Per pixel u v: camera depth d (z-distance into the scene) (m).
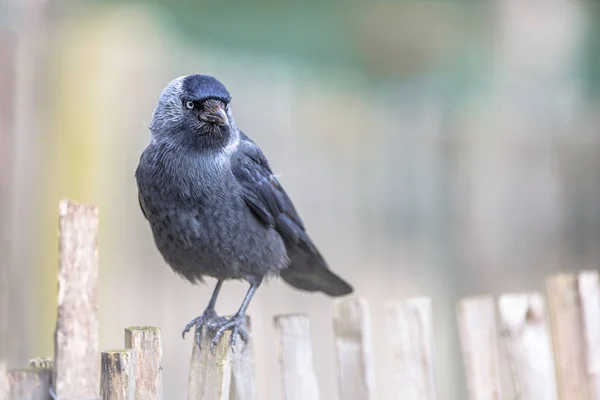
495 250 14.59
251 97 13.73
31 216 12.35
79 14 13.62
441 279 14.34
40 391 5.38
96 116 12.79
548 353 7.14
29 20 12.62
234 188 8.62
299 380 6.54
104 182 12.75
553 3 17.08
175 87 8.69
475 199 14.62
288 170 13.80
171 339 12.64
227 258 8.67
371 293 14.00
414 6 17.69
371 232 14.12
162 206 8.55
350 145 14.15
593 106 16.56
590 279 7.37
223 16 17.41
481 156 14.72
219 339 6.36
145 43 13.32
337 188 14.00
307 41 17.67
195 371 6.39
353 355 6.63
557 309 7.43
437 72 17.55
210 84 8.69
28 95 12.48
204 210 8.48
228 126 8.54
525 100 16.59
